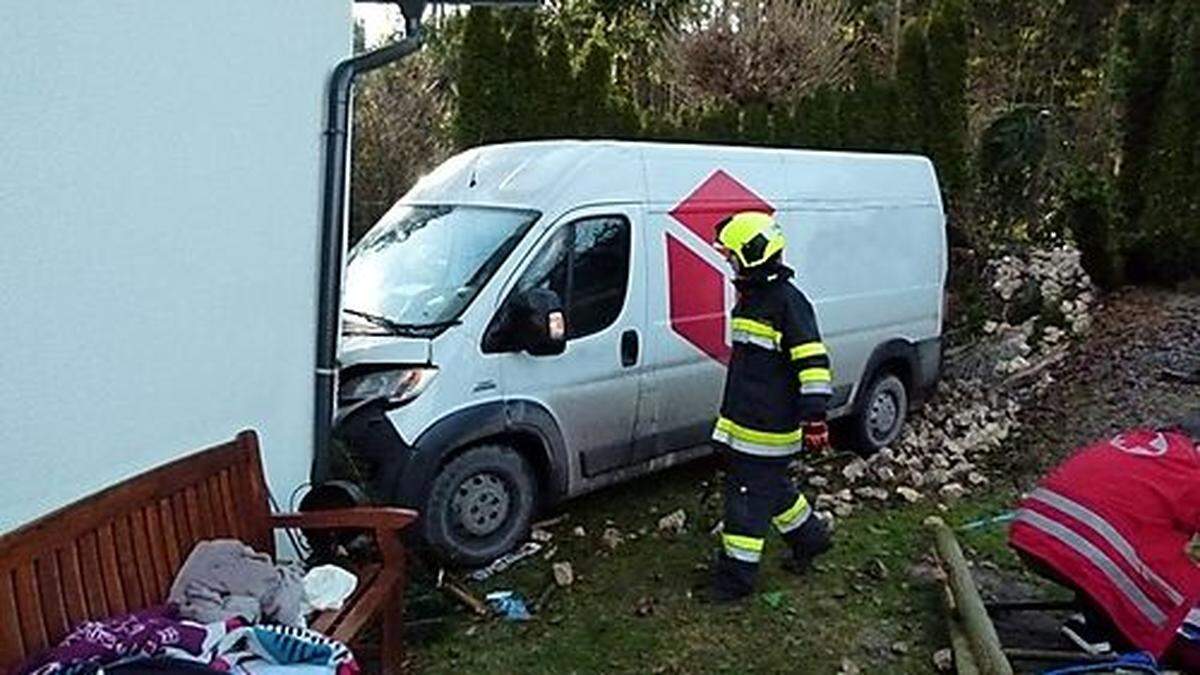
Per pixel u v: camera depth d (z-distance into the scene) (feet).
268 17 15.56
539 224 20.22
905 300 27.68
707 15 48.67
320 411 17.69
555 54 36.42
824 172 25.84
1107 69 45.62
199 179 14.26
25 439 11.53
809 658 16.25
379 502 17.87
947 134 38.81
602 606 17.90
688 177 22.76
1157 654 14.74
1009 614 17.71
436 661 15.87
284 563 14.97
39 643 10.14
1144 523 14.85
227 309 15.12
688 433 22.75
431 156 37.93
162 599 12.35
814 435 18.12
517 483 19.56
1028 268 39.73
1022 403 31.22
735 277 18.66
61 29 11.61
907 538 21.35
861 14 57.88
